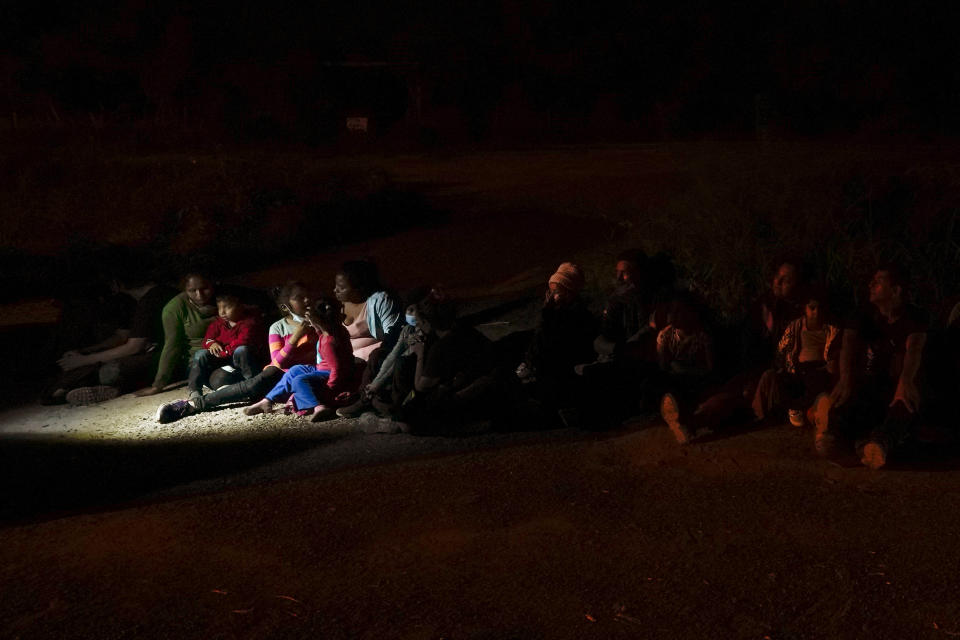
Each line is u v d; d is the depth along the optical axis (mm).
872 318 4902
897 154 11336
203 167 18688
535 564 3771
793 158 9570
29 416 6961
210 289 7242
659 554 3812
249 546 4066
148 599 3600
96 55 44406
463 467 5008
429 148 35844
